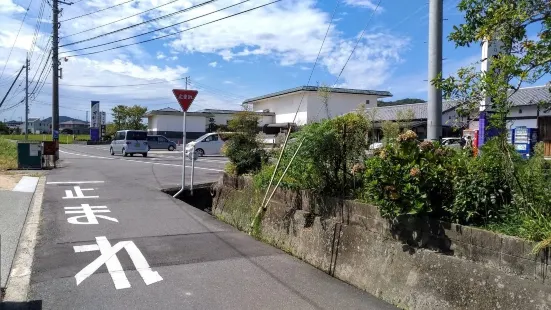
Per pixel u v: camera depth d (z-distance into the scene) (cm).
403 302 444
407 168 452
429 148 465
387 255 484
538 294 333
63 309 430
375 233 511
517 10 352
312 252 607
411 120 648
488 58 395
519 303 343
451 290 399
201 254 635
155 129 5175
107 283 506
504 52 383
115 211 917
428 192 439
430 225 440
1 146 2767
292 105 4072
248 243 709
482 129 560
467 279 388
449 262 410
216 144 2984
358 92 3781
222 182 1029
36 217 842
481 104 434
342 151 610
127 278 524
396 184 456
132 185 1293
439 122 627
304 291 496
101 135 5844
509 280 356
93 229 760
